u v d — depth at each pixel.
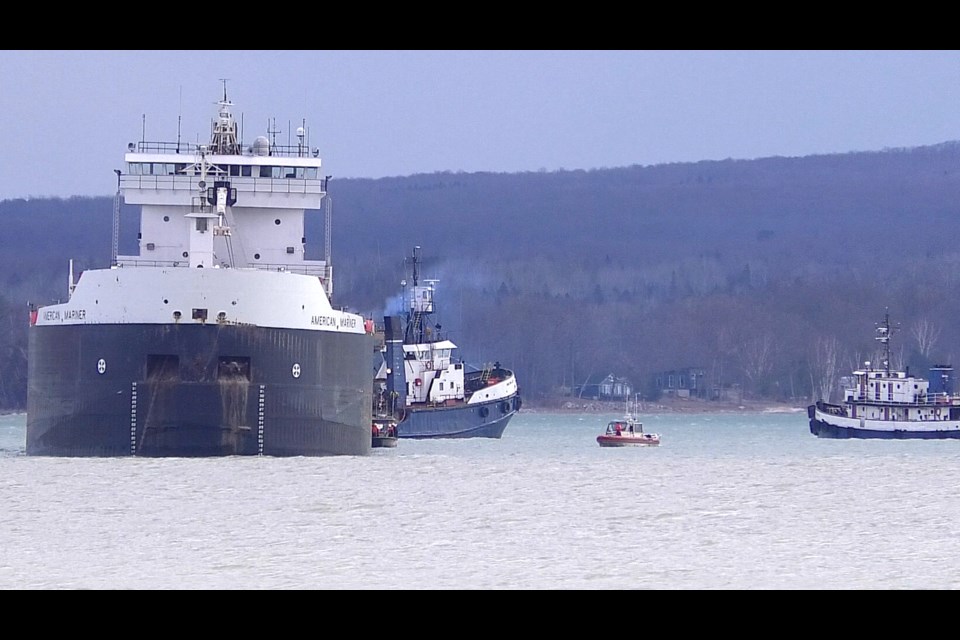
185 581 146.88
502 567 155.38
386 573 151.75
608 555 163.75
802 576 150.50
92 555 163.25
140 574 151.12
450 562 158.75
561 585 145.12
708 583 146.50
